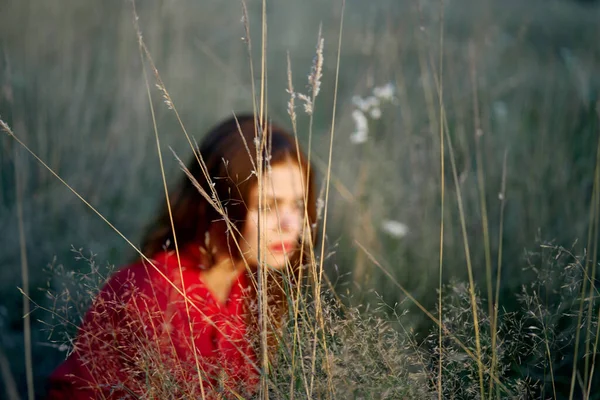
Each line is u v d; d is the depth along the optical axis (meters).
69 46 4.61
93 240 3.08
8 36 4.70
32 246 2.96
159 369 1.18
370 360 1.17
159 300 1.41
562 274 1.40
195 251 1.58
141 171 3.69
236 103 4.62
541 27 7.70
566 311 1.52
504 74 4.80
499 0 8.64
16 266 2.87
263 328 1.15
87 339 1.26
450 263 2.48
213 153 1.56
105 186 3.50
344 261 2.15
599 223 2.52
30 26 4.80
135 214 3.30
